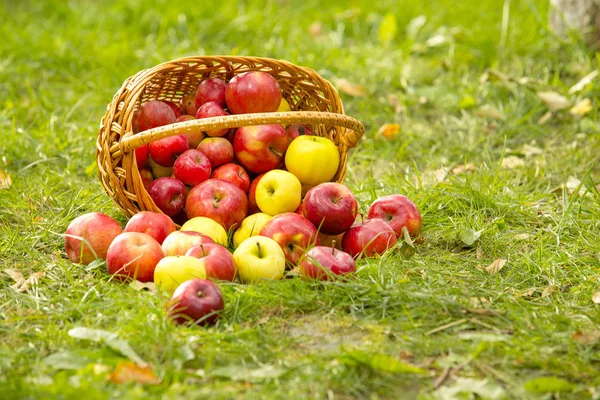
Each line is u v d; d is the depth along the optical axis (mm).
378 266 2926
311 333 2525
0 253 3154
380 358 2246
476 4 6719
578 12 5613
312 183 3328
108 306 2656
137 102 3475
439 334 2520
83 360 2279
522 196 3836
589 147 4496
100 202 3705
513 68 5535
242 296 2664
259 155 3312
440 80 5438
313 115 2965
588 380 2262
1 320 2590
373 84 5438
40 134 4559
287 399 2121
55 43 5992
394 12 6711
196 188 3223
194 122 2885
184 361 2318
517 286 2920
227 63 3475
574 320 2604
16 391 2061
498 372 2285
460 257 3201
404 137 4734
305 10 6988
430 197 3697
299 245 3000
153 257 2857
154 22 6547
